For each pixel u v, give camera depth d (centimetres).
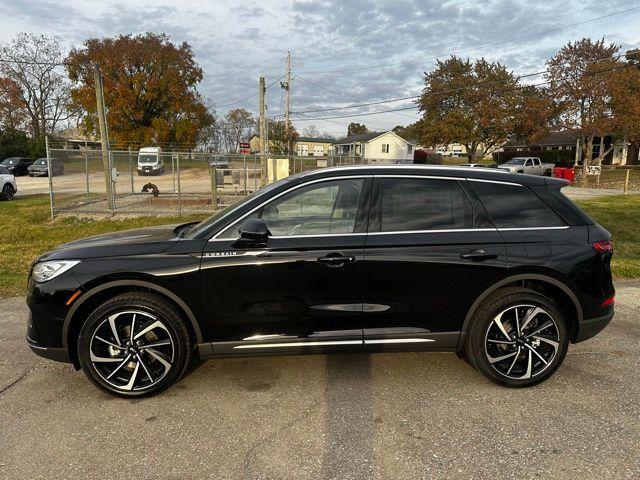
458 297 331
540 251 333
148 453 267
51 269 325
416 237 330
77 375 368
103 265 321
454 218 338
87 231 1110
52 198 1310
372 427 291
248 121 8706
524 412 307
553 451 265
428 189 343
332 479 243
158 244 333
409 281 328
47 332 322
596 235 346
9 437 283
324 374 365
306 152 8912
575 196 1994
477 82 4122
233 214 336
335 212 339
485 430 287
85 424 297
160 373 331
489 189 346
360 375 363
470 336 338
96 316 317
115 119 4500
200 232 337
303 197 339
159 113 4841
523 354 341
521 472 248
